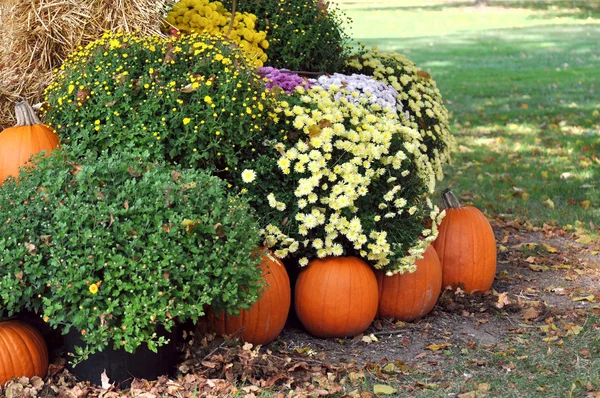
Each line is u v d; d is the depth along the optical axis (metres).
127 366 3.73
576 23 24.19
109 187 3.74
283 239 4.27
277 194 4.38
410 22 25.95
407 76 5.85
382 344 4.47
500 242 6.36
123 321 3.51
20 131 4.52
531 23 24.81
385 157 4.49
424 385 3.92
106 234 3.49
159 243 3.51
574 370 4.10
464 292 5.09
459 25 24.94
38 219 3.62
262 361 4.01
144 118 4.21
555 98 12.32
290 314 4.79
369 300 4.45
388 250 4.40
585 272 5.68
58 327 4.13
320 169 4.39
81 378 3.78
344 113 4.59
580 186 7.76
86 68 4.40
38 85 4.90
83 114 4.31
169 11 5.62
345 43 6.25
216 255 3.64
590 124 10.41
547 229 6.62
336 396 3.80
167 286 3.54
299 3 5.94
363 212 4.48
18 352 3.69
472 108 11.79
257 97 4.43
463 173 8.38
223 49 4.55
